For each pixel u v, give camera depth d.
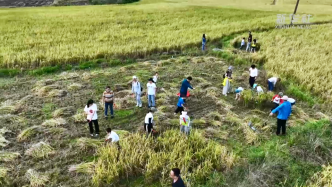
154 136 10.82
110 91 11.68
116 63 19.48
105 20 34.41
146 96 14.07
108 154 9.16
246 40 25.64
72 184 8.35
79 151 9.79
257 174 8.65
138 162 9.00
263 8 48.84
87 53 19.89
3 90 14.83
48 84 15.59
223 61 20.83
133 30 29.03
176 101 13.98
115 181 8.45
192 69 18.72
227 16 39.66
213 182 8.52
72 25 30.91
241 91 14.13
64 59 18.73
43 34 26.28
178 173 6.48
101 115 12.39
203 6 50.19
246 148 10.26
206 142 10.36
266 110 13.27
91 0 60.12
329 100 13.86
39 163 9.17
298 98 14.60
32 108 12.65
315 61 18.70
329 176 8.62
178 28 30.88
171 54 22.16
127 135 10.66
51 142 10.30
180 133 10.59
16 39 24.00
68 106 13.06
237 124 11.74
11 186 8.22
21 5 52.75
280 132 11.20
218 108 13.36
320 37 26.58
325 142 10.52
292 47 22.95
